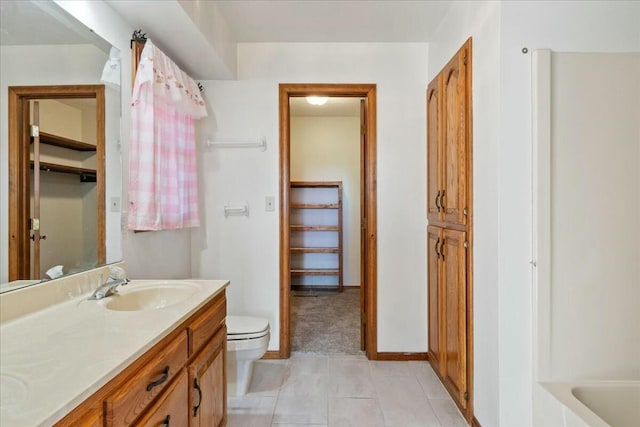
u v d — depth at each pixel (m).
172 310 1.22
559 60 1.54
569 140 1.55
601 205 1.55
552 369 1.55
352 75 2.60
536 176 1.53
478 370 1.73
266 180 2.63
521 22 1.53
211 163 2.64
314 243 4.77
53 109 1.34
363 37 2.51
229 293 2.65
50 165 1.32
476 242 1.75
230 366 2.09
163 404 1.03
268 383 2.25
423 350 2.62
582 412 1.36
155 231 2.09
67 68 1.40
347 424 1.83
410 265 2.62
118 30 1.70
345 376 2.35
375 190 2.61
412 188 2.61
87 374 0.76
